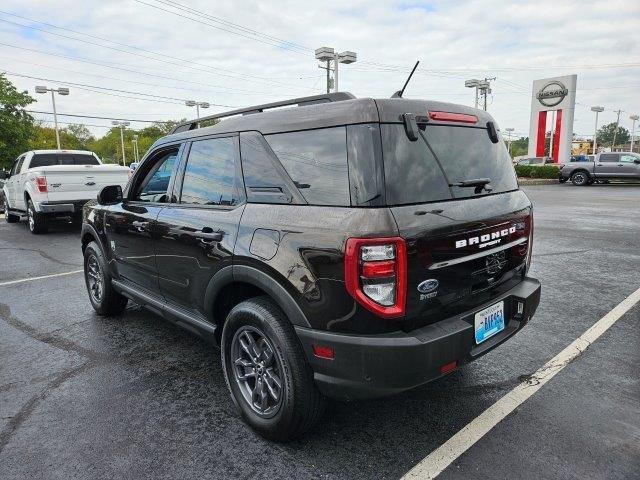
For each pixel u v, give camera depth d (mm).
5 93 28375
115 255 4441
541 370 3545
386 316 2254
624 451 2584
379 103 2400
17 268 7531
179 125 3938
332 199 2430
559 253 7531
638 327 4312
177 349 4148
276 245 2572
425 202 2443
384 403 3146
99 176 10688
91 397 3332
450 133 2752
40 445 2781
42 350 4180
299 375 2561
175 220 3412
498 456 2570
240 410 2973
